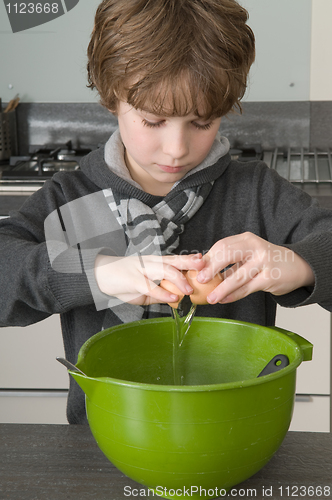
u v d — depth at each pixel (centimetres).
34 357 175
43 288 76
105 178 99
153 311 98
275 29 211
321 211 98
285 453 66
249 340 73
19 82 224
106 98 82
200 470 53
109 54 76
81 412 99
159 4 73
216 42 72
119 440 54
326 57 212
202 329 76
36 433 71
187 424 51
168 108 71
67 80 223
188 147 77
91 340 66
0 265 82
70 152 212
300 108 218
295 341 67
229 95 76
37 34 219
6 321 84
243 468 54
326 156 211
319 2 206
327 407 171
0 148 219
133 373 75
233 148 215
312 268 75
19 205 173
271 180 105
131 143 79
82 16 216
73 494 59
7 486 60
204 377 77
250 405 52
